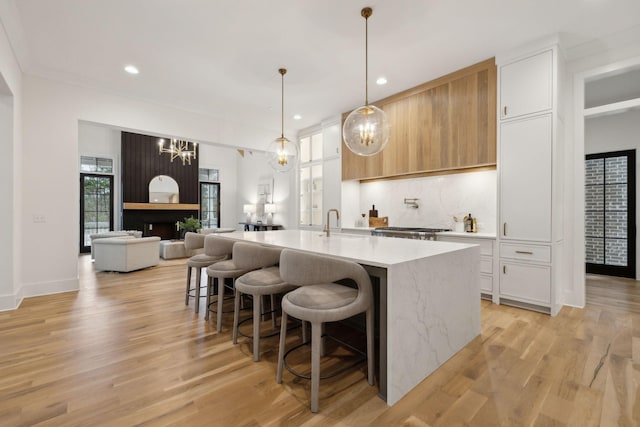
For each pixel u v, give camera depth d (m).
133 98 4.51
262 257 2.36
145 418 1.55
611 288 4.12
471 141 3.71
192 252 6.99
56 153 3.88
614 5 2.56
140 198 8.66
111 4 2.56
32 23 2.82
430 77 4.00
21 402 1.67
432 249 2.21
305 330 2.43
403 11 2.65
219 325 2.66
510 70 3.34
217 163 10.32
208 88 4.30
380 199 5.34
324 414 1.59
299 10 2.64
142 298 3.69
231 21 2.80
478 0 2.50
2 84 2.98
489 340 2.46
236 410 1.62
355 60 3.53
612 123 4.78
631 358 2.16
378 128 2.70
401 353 1.72
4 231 3.22
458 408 1.63
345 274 1.74
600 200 4.95
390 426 1.50
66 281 3.96
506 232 3.39
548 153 3.09
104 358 2.17
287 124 6.11
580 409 1.61
